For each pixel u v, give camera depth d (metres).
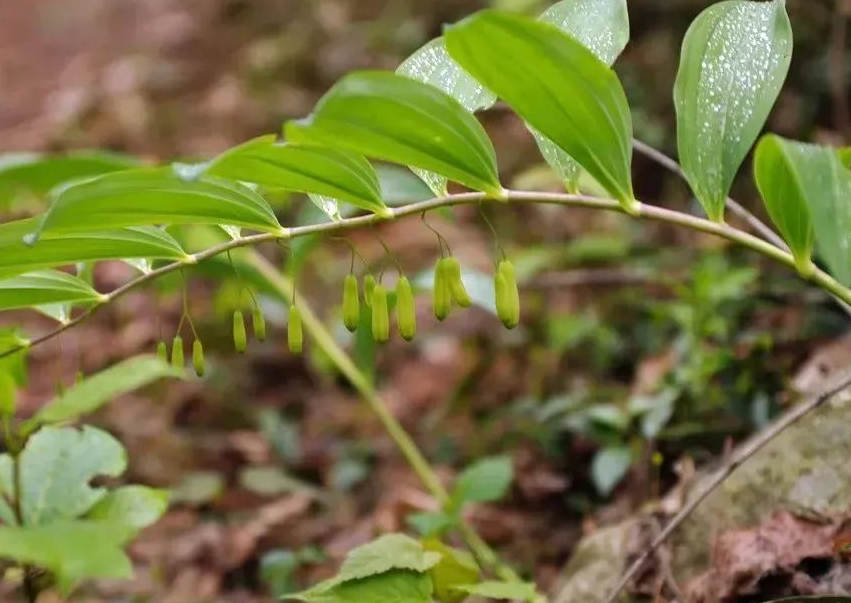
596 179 0.58
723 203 0.59
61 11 2.70
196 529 0.91
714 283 0.83
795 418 0.66
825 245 0.53
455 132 0.56
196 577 0.85
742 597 0.67
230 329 1.27
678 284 0.85
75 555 0.53
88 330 1.32
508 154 1.52
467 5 1.89
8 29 2.69
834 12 1.17
